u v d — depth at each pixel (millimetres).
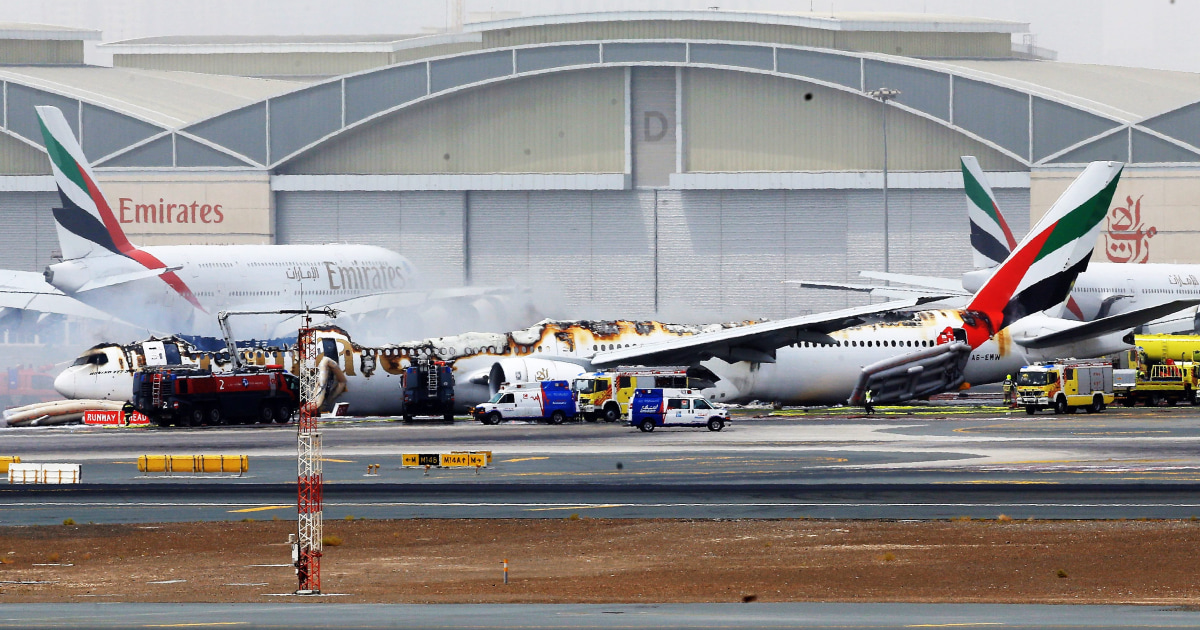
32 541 128125
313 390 118250
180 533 132500
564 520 138500
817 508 145375
